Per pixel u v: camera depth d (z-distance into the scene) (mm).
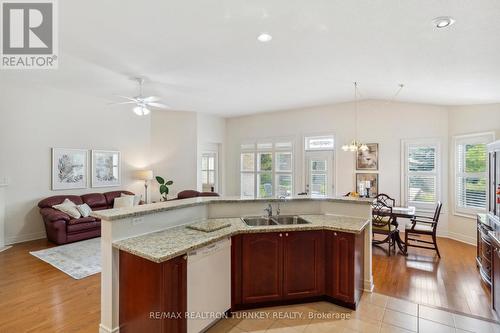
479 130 4945
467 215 5074
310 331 2367
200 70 4062
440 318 2566
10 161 4879
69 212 5008
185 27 2730
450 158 5398
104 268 2211
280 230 2699
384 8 2223
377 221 4543
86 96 5953
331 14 2387
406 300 2904
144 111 4738
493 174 3717
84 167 5938
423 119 5617
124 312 2166
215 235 2404
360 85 4746
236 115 7938
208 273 2281
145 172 6703
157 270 1911
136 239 2271
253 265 2660
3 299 2875
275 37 2904
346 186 6355
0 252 4359
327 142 6676
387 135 5941
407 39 2732
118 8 2400
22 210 5023
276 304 2742
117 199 5988
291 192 7160
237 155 8133
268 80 4508
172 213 2684
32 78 4570
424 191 5633
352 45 3020
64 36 2979
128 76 4395
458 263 4020
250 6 2324
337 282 2775
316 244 2824
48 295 2963
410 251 4621
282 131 7293
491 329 2395
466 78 3666
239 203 3211
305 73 4133
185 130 7363
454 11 2148
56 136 5480
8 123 4852
